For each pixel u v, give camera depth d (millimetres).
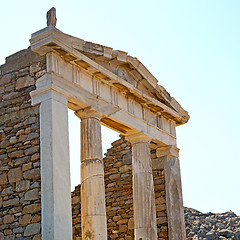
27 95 31141
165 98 40781
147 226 36844
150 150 42844
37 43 30266
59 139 29375
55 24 30672
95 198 31734
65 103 30719
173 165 42281
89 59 32531
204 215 62875
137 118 38125
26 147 30234
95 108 33375
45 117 29594
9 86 32219
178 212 41156
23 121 30859
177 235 40375
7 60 32875
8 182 30312
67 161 29484
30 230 28531
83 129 33281
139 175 37875
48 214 27812
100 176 32406
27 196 29250
